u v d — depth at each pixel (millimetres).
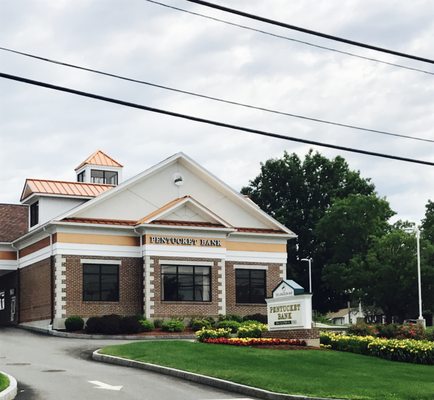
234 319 43875
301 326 31359
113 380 21797
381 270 67812
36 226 45531
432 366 27516
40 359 27938
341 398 18953
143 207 44750
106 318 39719
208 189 46938
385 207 73000
